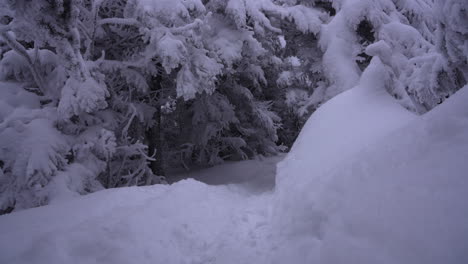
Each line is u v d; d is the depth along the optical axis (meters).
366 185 2.32
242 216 4.46
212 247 3.54
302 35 10.75
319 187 2.99
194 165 13.72
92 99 5.41
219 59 7.88
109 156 6.18
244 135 14.34
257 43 9.08
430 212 1.66
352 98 5.37
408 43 8.44
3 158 5.10
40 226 3.47
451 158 1.86
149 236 3.36
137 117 8.18
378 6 9.17
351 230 2.05
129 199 4.59
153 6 6.43
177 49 6.36
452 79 5.54
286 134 18.41
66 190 5.09
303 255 2.32
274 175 10.13
